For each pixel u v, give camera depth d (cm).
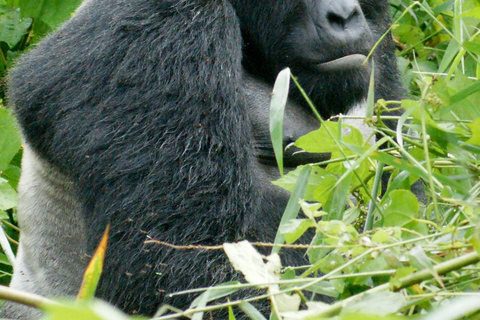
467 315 268
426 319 226
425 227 353
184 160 471
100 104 493
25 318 584
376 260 331
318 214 341
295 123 561
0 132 696
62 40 540
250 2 552
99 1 547
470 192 365
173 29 500
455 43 466
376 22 608
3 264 730
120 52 498
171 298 461
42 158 568
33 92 529
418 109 378
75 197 539
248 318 451
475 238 291
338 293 360
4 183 657
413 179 418
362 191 438
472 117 386
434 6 794
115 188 476
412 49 801
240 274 460
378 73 609
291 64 546
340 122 406
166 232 463
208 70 489
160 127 478
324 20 524
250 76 575
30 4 837
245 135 491
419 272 296
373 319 185
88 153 489
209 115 480
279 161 385
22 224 625
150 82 488
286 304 320
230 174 474
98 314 171
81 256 572
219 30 505
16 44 847
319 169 414
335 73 528
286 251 497
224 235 468
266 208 523
